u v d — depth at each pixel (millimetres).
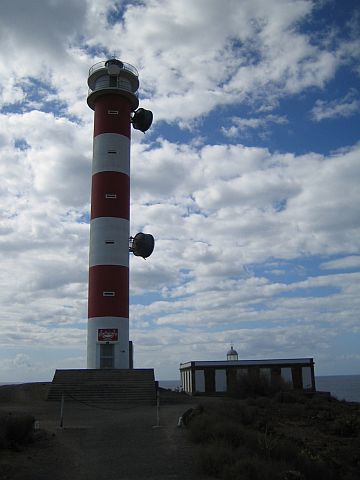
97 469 13883
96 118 46906
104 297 41938
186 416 21438
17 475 12930
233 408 23828
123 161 45438
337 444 20141
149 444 17234
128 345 42250
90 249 43656
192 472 13469
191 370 47594
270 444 16094
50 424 22516
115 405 31938
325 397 39062
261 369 48281
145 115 47500
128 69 48188
